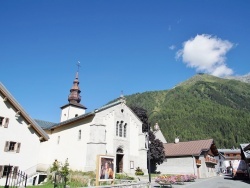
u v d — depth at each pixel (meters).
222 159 92.00
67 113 56.66
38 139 27.73
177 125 141.75
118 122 38.06
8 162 24.66
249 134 130.50
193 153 48.28
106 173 20.38
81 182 22.78
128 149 38.16
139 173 37.00
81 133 35.72
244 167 47.09
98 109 35.06
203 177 48.75
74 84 59.81
